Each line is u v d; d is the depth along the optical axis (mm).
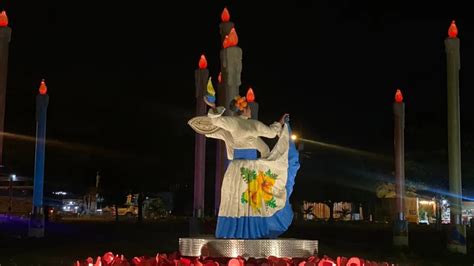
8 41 16000
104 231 29406
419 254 19391
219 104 17344
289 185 9281
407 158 40344
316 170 44906
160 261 7914
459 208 19797
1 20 15945
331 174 44781
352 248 21672
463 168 36719
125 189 35875
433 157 39625
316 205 57469
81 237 25125
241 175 9055
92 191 38125
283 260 7727
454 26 20016
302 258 8320
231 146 9383
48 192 42438
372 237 27906
